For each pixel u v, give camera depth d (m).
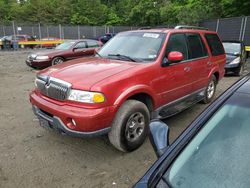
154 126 2.10
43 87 3.74
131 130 3.73
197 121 1.90
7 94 7.21
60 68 3.92
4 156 3.68
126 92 3.51
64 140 4.20
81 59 4.59
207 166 1.60
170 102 4.57
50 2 56.06
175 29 4.91
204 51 5.59
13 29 36.53
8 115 5.38
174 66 4.45
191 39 5.19
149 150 3.88
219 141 1.70
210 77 5.92
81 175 3.26
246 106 1.83
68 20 55.41
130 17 45.00
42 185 3.06
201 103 6.22
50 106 3.49
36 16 55.38
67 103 3.39
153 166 1.74
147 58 4.22
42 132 4.50
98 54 4.76
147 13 42.09
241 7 24.23
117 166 3.47
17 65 13.74
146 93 3.89
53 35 37.16
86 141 4.16
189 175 1.58
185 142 1.78
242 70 11.22
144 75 3.83
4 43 23.66
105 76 3.47
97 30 37.72
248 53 16.06
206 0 26.84
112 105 3.36
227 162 1.59
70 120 3.32
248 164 1.56
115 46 4.76
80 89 3.28
